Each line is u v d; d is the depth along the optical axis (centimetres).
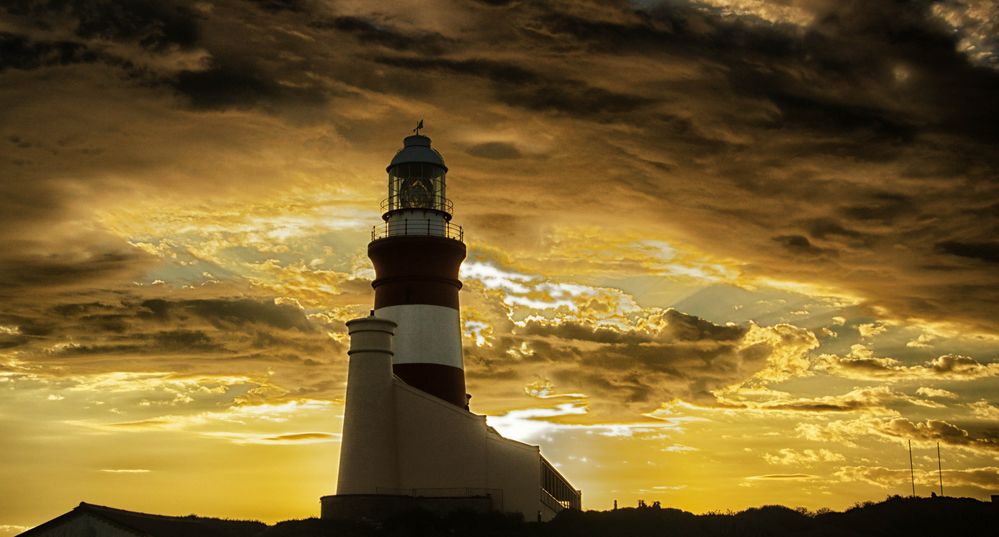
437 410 6725
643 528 6688
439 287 7325
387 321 6819
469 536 6275
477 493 6669
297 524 6334
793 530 6856
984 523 7062
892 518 7225
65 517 6056
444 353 7231
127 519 6216
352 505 6431
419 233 7438
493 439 6862
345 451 6644
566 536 6444
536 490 6981
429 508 6531
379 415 6656
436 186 7631
